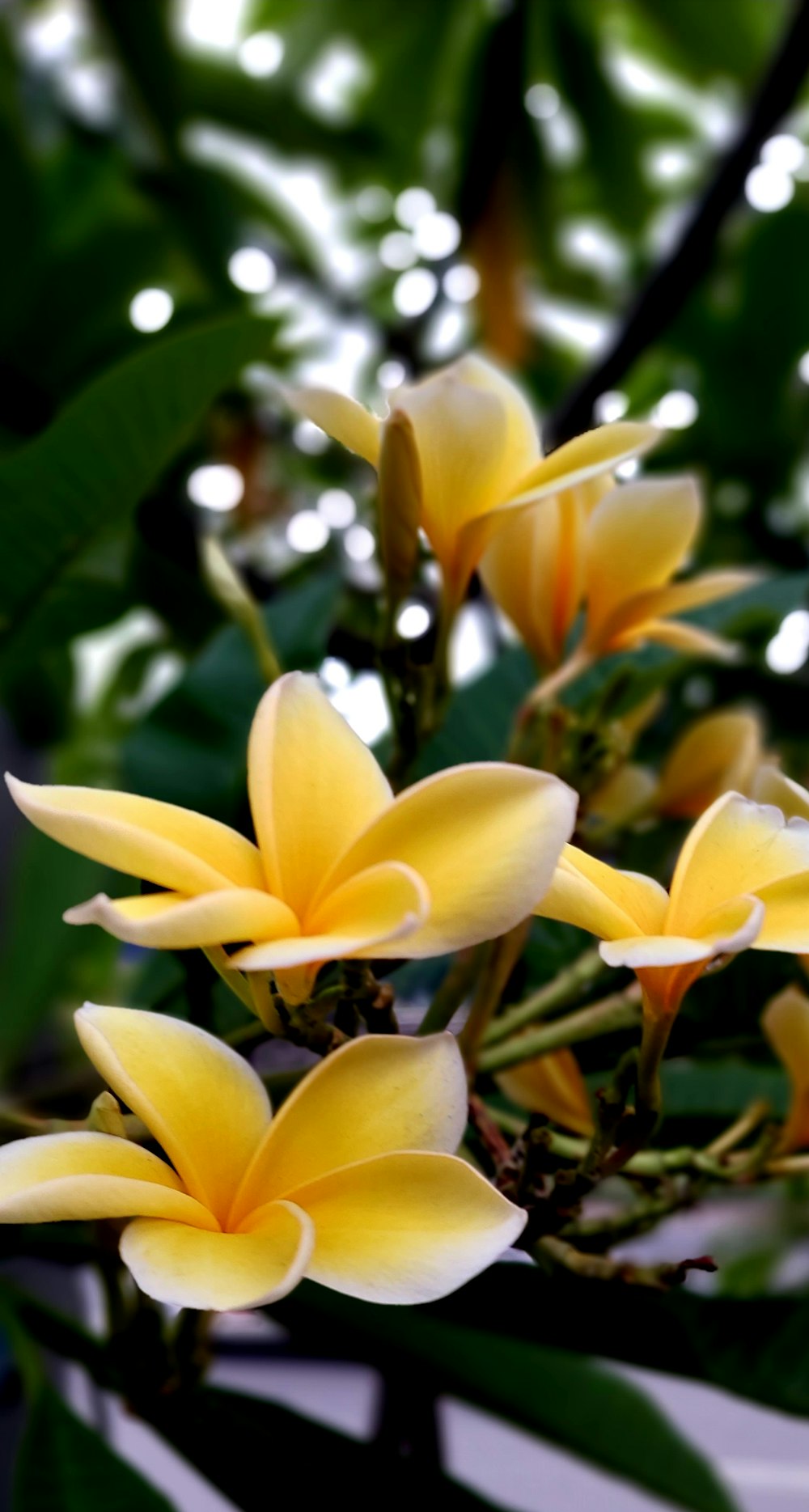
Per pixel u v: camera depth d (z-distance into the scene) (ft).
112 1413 4.77
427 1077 1.52
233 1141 1.52
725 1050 2.28
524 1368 2.67
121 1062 1.51
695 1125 2.61
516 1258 1.95
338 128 6.61
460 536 1.90
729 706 4.45
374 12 6.59
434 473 1.88
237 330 2.44
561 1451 2.72
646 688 2.53
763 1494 9.47
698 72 6.70
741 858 1.56
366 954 1.48
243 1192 1.50
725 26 6.48
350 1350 2.62
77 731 6.53
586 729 2.12
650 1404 2.71
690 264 4.34
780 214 5.80
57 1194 1.43
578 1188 1.69
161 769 2.77
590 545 2.02
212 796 2.72
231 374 2.54
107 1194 1.44
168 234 5.09
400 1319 2.58
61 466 2.60
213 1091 1.53
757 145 4.18
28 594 2.87
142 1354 1.92
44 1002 3.49
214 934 1.45
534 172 6.40
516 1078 2.03
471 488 1.89
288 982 1.61
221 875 1.50
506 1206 1.46
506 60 6.00
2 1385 3.76
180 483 5.29
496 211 6.23
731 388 6.25
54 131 5.47
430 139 6.91
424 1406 3.19
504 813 1.50
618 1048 2.13
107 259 4.88
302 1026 1.62
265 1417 2.30
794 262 5.87
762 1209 5.51
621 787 2.56
